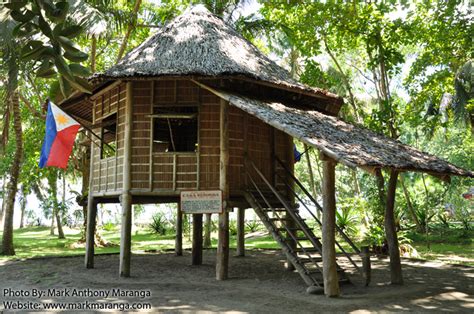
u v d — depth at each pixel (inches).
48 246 825.5
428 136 863.7
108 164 448.8
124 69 401.7
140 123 416.2
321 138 319.3
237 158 414.6
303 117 384.2
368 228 681.0
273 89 455.2
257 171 408.2
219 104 412.8
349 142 338.0
